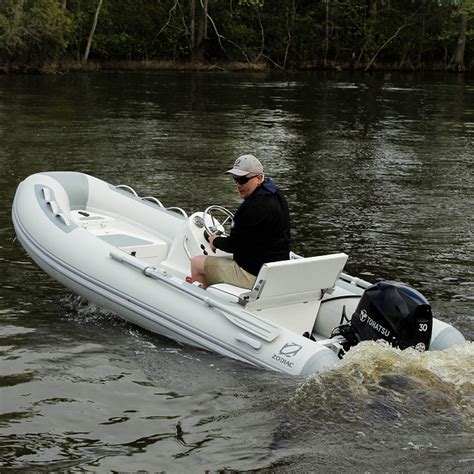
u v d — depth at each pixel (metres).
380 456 3.81
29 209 6.17
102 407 4.37
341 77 35.47
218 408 4.34
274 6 40.88
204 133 15.59
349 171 12.05
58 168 11.31
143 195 9.81
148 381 4.69
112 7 36.34
